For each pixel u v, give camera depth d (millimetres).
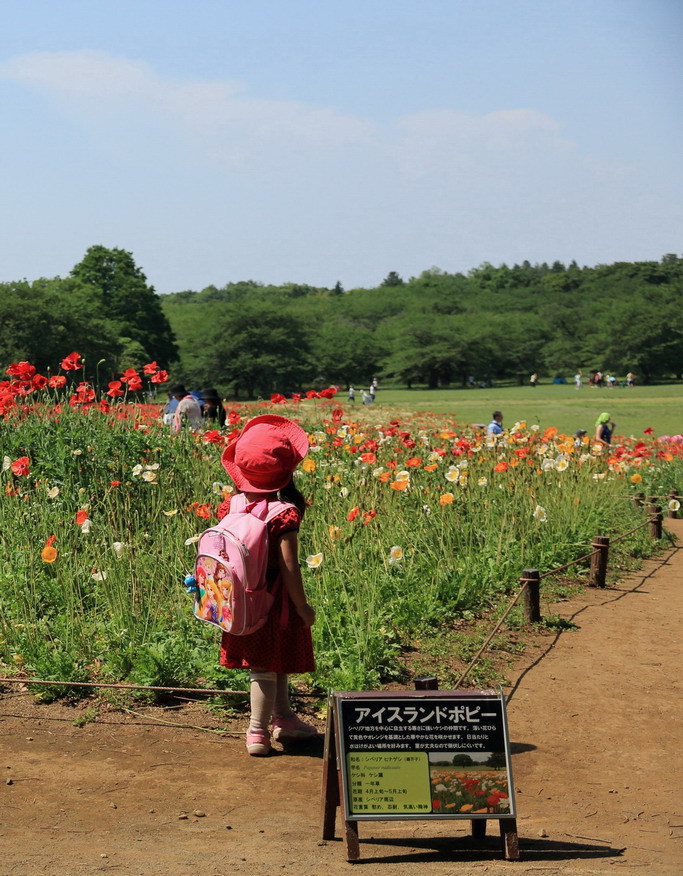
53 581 6520
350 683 5301
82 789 4031
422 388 133000
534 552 8945
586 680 6027
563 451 11102
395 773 3523
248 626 4312
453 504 9172
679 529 13445
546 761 4688
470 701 3580
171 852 3414
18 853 3346
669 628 7395
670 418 49281
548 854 3549
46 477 8242
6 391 9117
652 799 4234
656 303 143000
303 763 4469
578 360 141000
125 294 108750
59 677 5184
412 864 3406
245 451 4379
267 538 4297
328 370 136625
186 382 118562
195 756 4477
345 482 9109
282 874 3258
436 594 7164
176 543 7109
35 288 91312
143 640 5594
